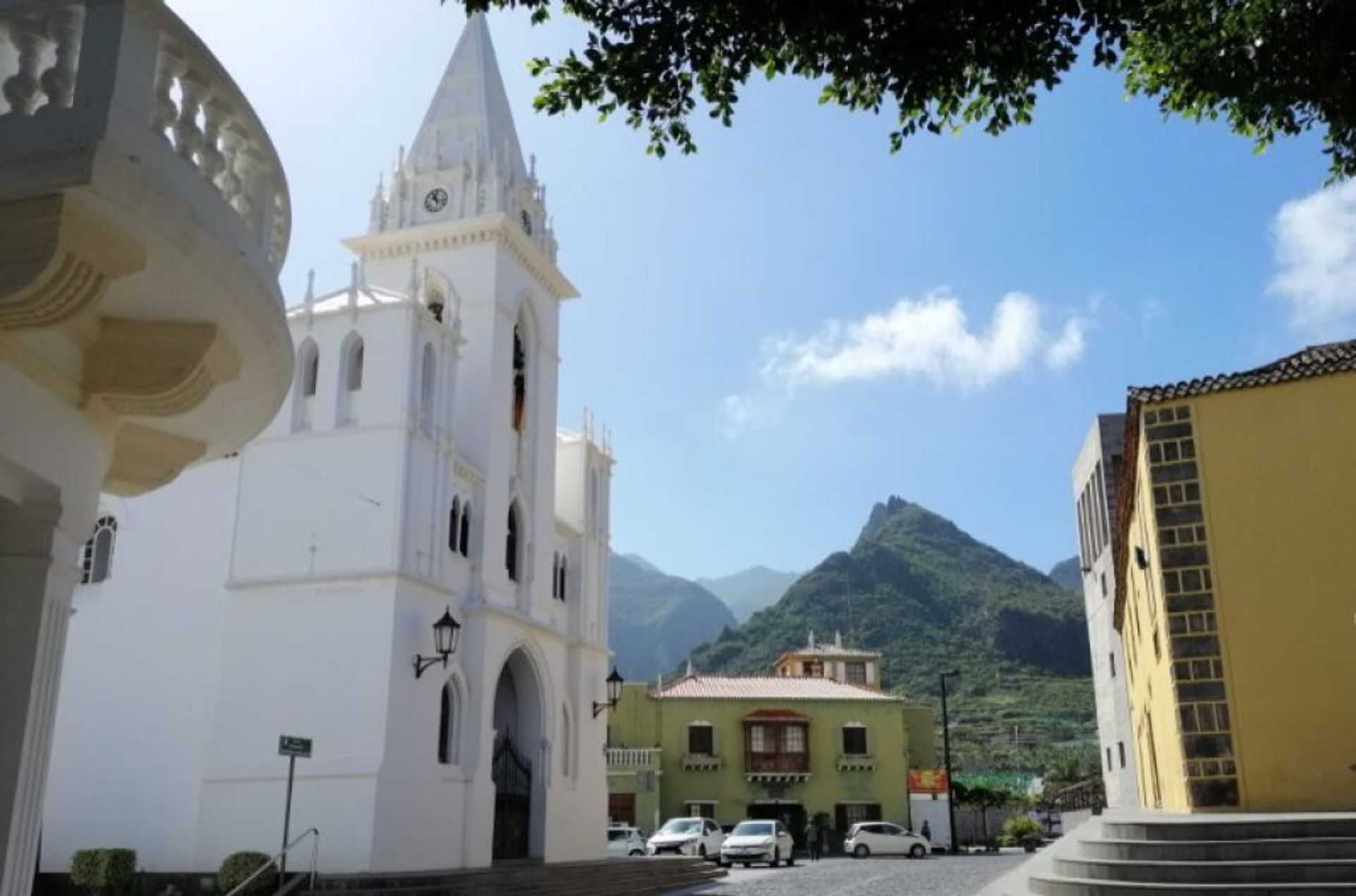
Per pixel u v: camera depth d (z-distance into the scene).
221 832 24.30
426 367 28.05
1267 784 16.09
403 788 24.45
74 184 6.17
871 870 35.53
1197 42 8.83
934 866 37.16
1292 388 17.41
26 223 6.30
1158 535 17.41
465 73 35.53
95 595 26.72
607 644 37.16
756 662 131.38
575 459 37.59
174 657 25.91
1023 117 8.23
